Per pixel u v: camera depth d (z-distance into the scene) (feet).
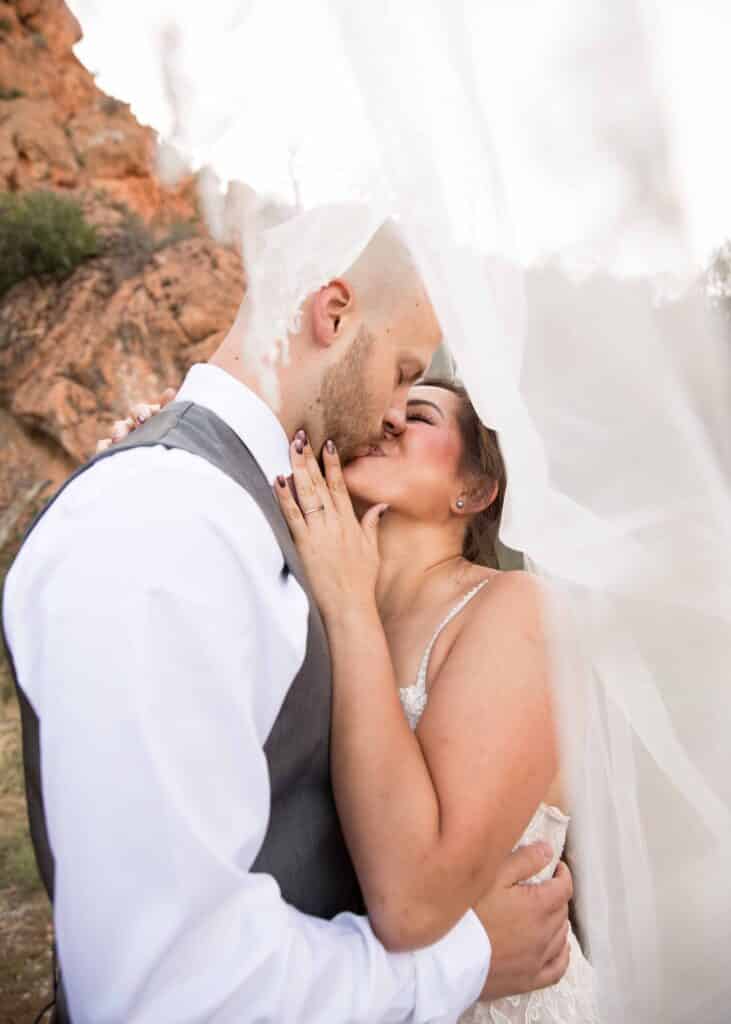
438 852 4.12
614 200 3.53
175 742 3.36
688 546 4.14
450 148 3.65
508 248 3.70
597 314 3.78
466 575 5.66
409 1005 4.02
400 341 4.81
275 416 4.64
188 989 3.30
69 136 40.96
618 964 4.75
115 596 3.42
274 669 3.86
